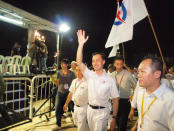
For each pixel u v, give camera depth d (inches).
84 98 112.5
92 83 95.6
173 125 51.1
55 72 226.2
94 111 93.9
